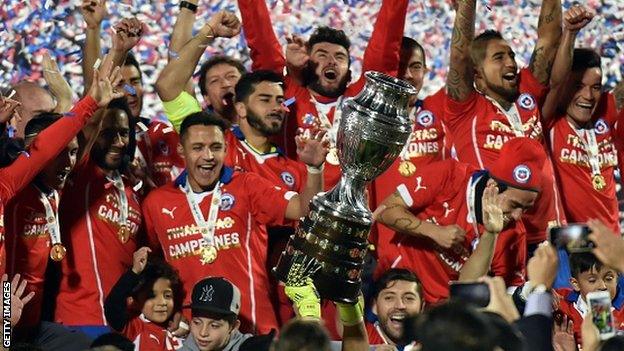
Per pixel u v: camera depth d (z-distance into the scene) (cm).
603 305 692
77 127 960
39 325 994
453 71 1118
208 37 1093
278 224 1023
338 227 718
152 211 1034
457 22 1108
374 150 724
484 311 605
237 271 1017
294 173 1070
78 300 1019
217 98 1136
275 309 1052
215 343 963
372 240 1077
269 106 1063
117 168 1034
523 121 1137
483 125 1123
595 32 1382
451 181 1042
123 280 997
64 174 989
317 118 1099
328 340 627
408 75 1130
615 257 685
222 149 1025
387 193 1099
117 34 1042
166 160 1110
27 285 985
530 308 663
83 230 1023
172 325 1012
